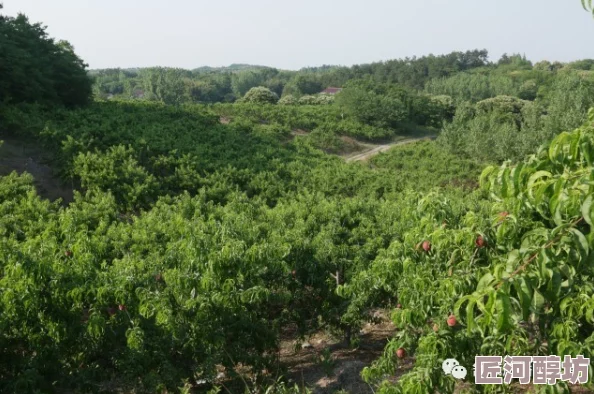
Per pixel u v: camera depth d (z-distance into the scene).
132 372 6.90
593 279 4.18
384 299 9.88
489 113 55.62
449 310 4.72
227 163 27.11
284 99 80.25
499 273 3.19
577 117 37.16
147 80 95.56
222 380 8.45
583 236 2.93
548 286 3.08
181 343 7.45
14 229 13.23
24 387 6.33
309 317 10.77
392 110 57.56
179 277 7.49
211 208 16.53
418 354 5.14
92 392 7.02
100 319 6.57
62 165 20.86
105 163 20.28
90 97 37.00
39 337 6.74
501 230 3.93
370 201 17.39
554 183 2.93
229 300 7.39
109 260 11.56
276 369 8.62
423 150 45.41
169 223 13.40
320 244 11.20
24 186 16.62
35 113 26.55
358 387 8.19
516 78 107.69
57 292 6.77
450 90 98.56
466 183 33.50
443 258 5.54
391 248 6.47
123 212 18.98
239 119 44.47
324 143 47.22
